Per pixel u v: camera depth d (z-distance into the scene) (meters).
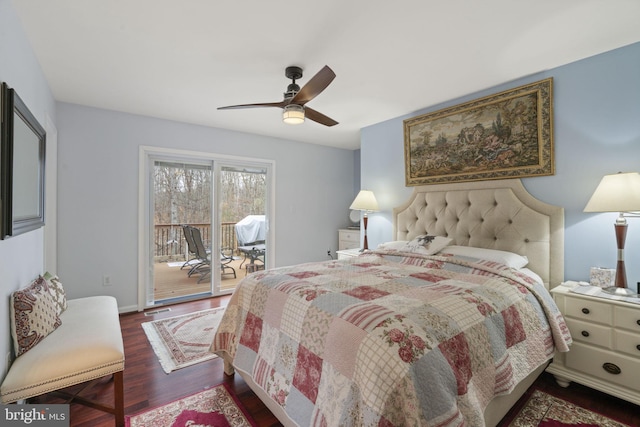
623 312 1.80
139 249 3.58
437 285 1.84
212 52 2.19
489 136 2.81
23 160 1.62
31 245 2.05
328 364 1.29
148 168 3.71
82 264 3.26
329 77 1.87
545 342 1.80
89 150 3.29
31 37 1.97
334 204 5.43
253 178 4.56
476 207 2.86
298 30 1.92
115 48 2.13
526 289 1.93
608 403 1.89
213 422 1.70
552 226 2.42
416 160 3.43
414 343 1.17
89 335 1.75
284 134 4.52
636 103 2.07
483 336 1.41
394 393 1.06
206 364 2.36
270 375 1.60
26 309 1.61
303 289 1.73
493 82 2.69
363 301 1.51
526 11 1.73
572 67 2.35
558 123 2.42
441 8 1.70
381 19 1.80
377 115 3.61
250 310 1.94
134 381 2.12
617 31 1.92
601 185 1.99
